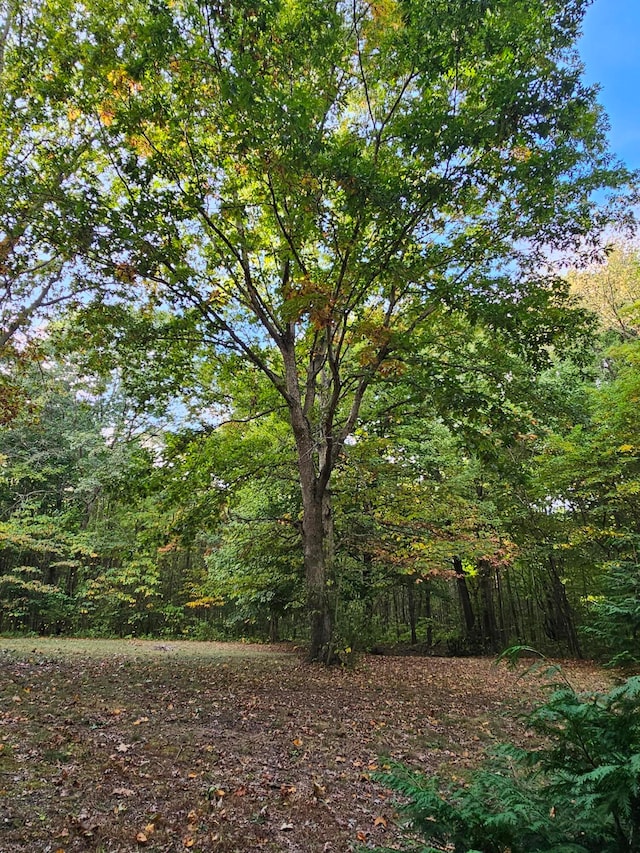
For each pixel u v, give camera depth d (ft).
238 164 33.40
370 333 32.19
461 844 7.08
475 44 27.40
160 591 88.07
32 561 79.82
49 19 32.65
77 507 78.43
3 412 44.14
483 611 72.79
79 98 31.73
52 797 13.37
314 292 31.60
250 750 18.47
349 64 32.60
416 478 56.08
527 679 38.99
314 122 30.42
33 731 18.08
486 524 57.16
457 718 25.20
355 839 12.96
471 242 35.42
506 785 7.55
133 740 18.24
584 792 6.70
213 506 44.96
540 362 37.04
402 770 8.29
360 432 50.93
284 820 13.64
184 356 41.86
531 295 33.96
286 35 29.07
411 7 27.55
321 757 18.49
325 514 46.11
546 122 27.17
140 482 43.24
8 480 71.82
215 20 27.04
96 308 35.70
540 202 31.94
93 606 75.97
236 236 37.63
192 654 45.65
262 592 59.98
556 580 62.54
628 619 24.43
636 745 6.82
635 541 47.26
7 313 42.16
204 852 11.87
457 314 38.52
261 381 50.57
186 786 14.96
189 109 31.14
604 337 65.72
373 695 29.76
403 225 29.99
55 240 31.27
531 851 6.54
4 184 30.68
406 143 27.76
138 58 29.94
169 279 35.40
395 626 84.89
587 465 49.80
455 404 36.63
